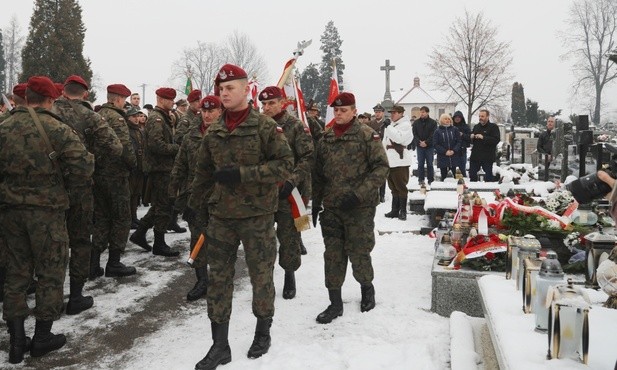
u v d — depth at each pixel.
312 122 7.75
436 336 4.40
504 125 31.39
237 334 4.59
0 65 65.62
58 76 42.12
